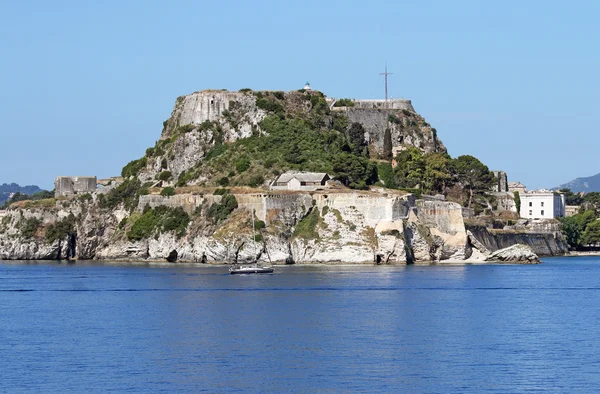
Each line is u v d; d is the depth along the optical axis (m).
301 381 190.50
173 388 185.62
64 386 187.75
